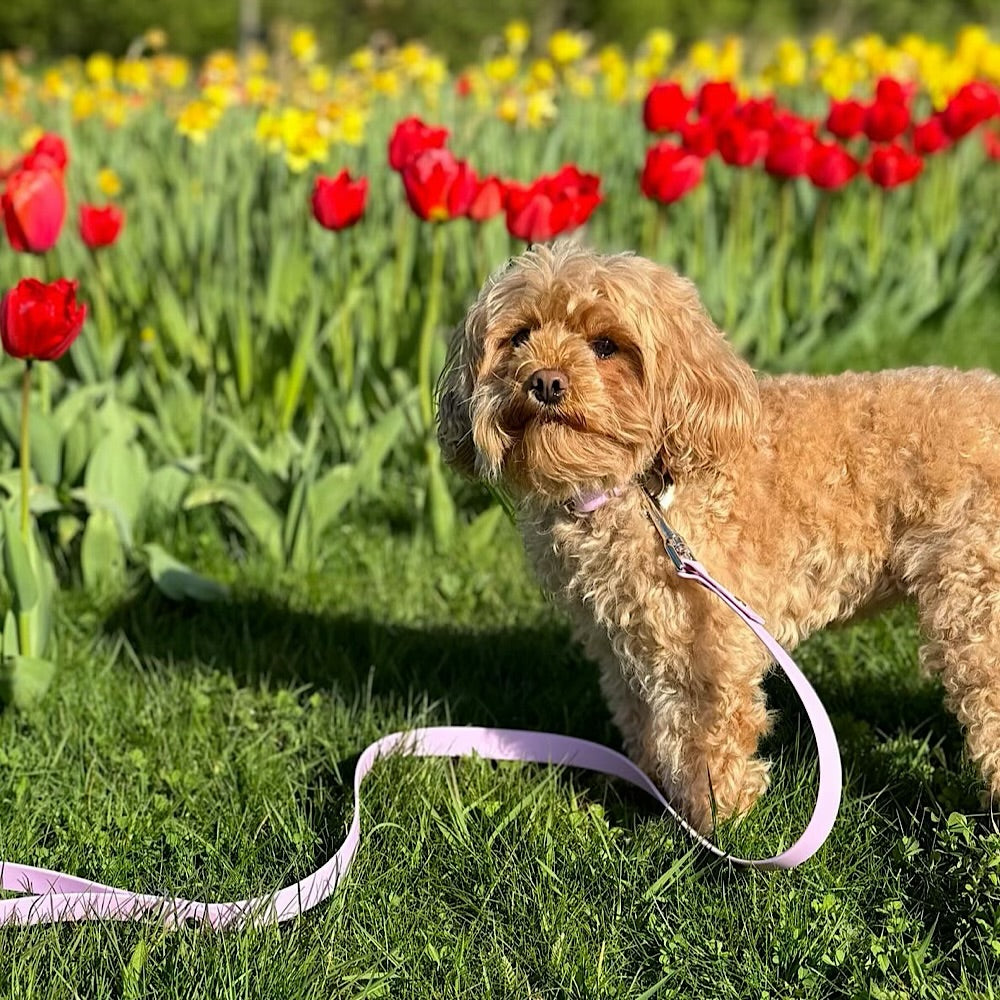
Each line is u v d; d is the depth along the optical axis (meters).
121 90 2.91
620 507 0.96
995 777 0.93
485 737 1.10
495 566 1.41
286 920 0.92
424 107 2.41
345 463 1.53
